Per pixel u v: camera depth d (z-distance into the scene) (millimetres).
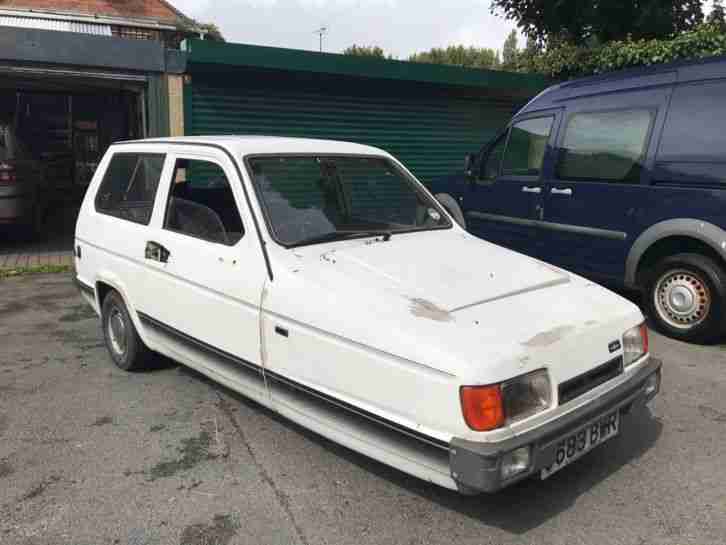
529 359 2605
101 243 4707
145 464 3434
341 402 2916
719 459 3531
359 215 4047
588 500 3125
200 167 3953
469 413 2475
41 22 17125
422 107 11266
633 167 5812
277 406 3316
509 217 7109
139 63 8828
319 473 3334
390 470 3359
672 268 5594
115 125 15570
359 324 2826
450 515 2986
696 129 5375
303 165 3924
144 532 2857
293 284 3158
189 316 3820
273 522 2928
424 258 3529
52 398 4293
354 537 2826
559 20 12789
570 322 2918
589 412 2777
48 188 11852
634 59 10750
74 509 3029
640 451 3615
